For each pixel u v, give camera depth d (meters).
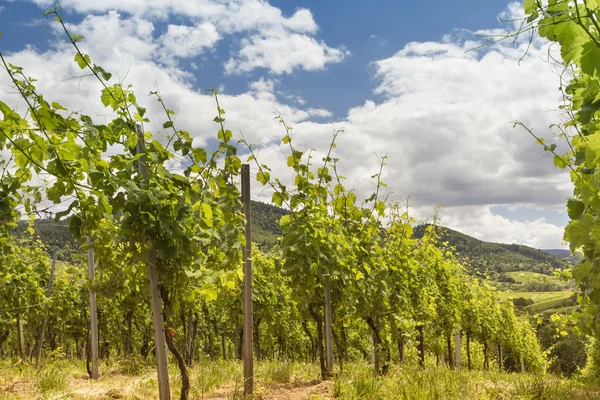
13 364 11.53
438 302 13.44
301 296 7.84
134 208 4.41
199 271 4.76
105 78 3.95
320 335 8.25
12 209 5.07
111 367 13.14
